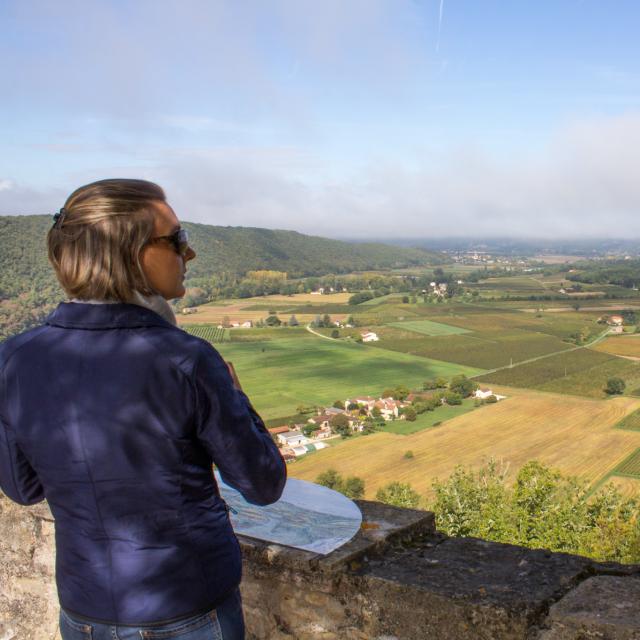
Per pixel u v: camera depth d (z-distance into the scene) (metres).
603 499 13.31
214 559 1.39
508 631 1.71
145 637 1.33
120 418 1.30
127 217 1.35
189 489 1.35
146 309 1.38
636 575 1.84
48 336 1.39
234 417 1.35
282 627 2.10
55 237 1.39
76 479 1.33
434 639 1.82
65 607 1.40
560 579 1.83
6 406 1.40
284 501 2.32
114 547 1.33
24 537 2.64
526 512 13.34
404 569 1.96
